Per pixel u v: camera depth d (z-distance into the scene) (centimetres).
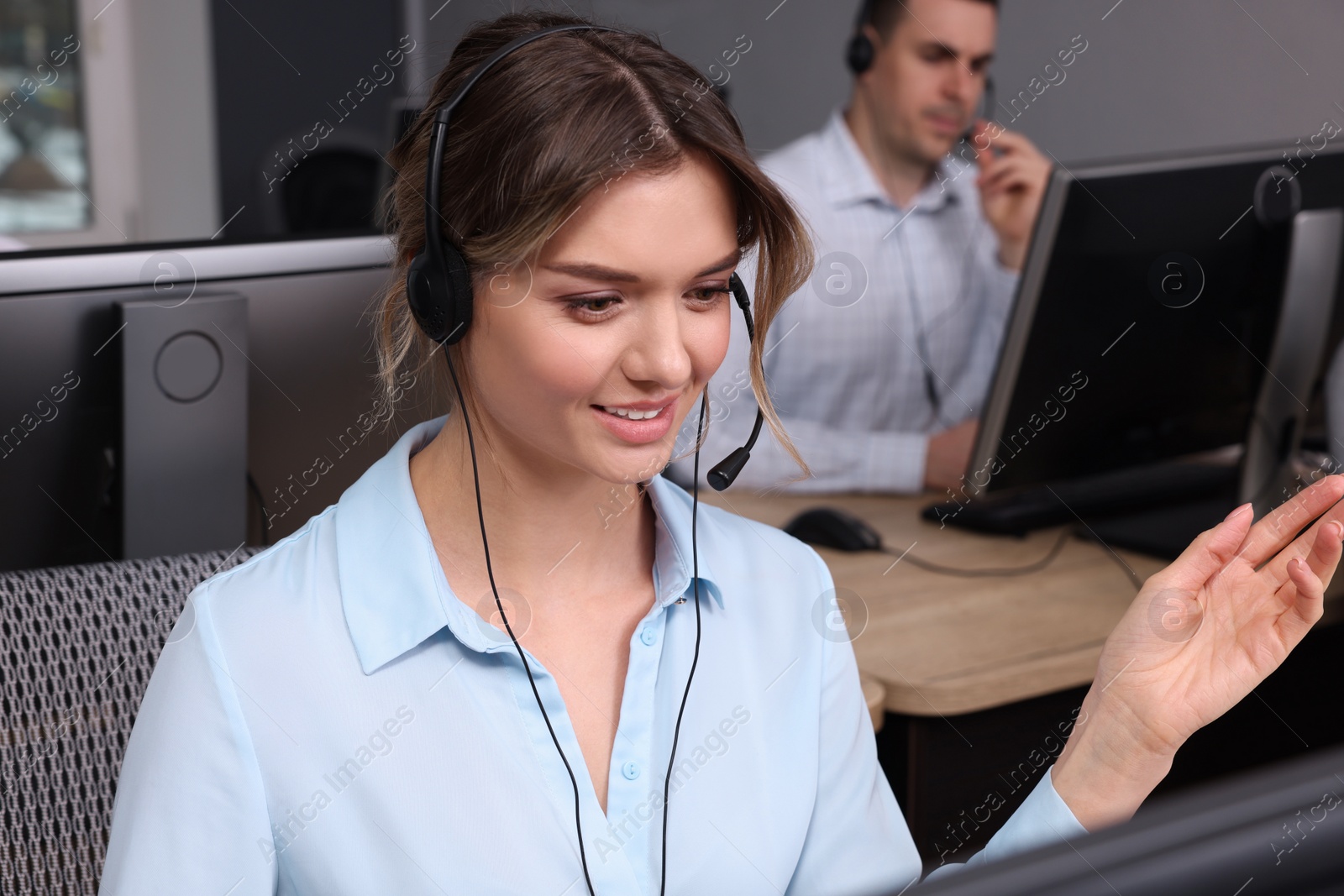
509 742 79
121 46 400
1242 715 167
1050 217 162
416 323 81
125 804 77
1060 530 184
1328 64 275
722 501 194
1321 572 78
